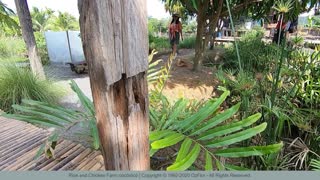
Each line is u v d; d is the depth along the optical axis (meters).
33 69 2.58
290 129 1.42
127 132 0.53
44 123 0.79
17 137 1.13
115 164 0.55
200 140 0.61
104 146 0.54
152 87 1.65
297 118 1.43
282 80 1.73
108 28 0.42
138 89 0.51
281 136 1.45
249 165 1.28
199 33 2.96
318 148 1.31
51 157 0.94
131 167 0.56
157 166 1.21
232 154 0.58
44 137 1.13
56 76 3.39
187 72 3.01
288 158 1.28
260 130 0.60
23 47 4.21
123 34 0.44
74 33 4.44
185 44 5.95
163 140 0.59
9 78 2.26
